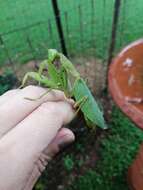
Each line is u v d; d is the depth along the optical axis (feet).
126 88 0.43
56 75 0.27
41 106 0.25
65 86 0.27
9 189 0.22
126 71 0.45
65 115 0.26
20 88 0.28
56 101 0.26
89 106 0.28
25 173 0.22
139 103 0.40
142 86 0.42
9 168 0.22
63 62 0.27
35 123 0.23
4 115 0.23
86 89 0.28
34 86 0.26
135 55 0.47
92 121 0.29
